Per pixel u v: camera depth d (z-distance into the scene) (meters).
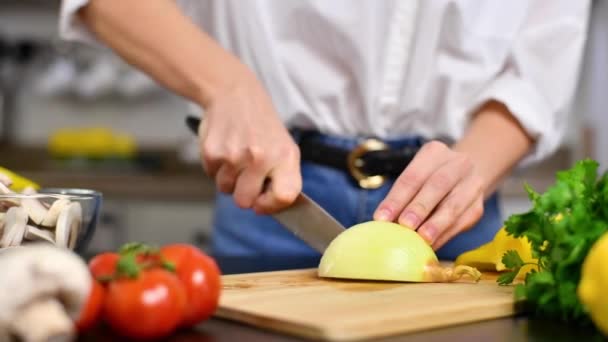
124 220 2.29
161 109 2.81
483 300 0.67
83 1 1.03
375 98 1.16
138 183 2.29
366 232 0.82
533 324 0.64
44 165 2.76
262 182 0.91
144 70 1.03
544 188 2.41
